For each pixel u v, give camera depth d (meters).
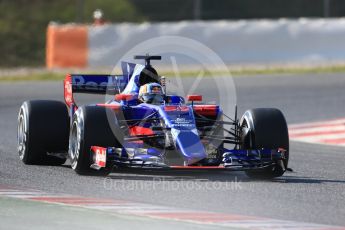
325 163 39.44
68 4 141.25
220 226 23.09
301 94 74.94
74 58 103.00
